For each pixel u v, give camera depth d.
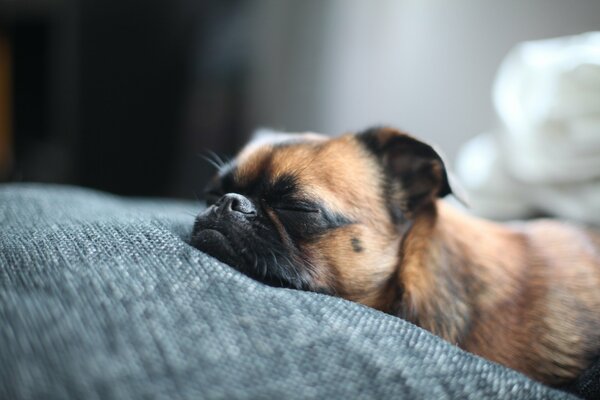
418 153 0.36
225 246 0.30
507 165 0.49
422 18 0.71
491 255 0.35
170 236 0.28
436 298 0.33
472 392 0.23
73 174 0.86
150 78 0.84
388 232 0.35
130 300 0.22
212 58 0.85
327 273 0.32
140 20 0.82
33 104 0.95
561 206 0.45
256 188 0.34
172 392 0.19
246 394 0.20
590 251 0.38
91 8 0.82
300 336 0.22
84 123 0.84
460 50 0.69
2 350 0.19
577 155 0.43
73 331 0.20
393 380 0.22
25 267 0.24
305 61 0.82
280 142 0.36
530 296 0.34
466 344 0.33
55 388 0.19
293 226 0.32
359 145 0.36
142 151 0.86
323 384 0.21
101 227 0.28
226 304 0.23
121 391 0.19
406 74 0.74
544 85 0.45
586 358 0.33
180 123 0.86
